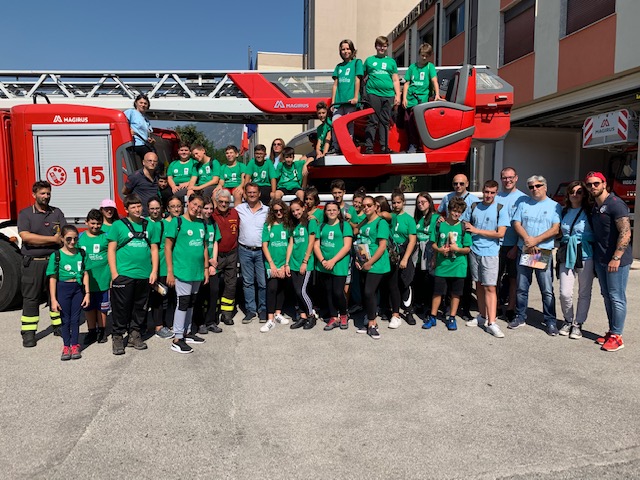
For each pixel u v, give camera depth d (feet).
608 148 44.70
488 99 22.86
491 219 17.83
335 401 12.24
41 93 23.31
